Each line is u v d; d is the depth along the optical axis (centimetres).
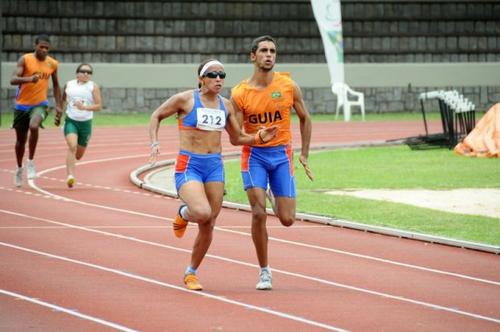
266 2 10294
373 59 10462
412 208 3753
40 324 1888
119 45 10056
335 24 9150
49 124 8088
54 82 4219
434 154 6169
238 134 2269
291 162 2320
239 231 3203
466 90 10406
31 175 4406
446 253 2872
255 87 2292
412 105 10362
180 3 10162
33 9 9831
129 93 9888
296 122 8975
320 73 10175
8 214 3488
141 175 4975
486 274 2544
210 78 2225
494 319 2011
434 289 2327
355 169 5266
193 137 2233
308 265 2627
